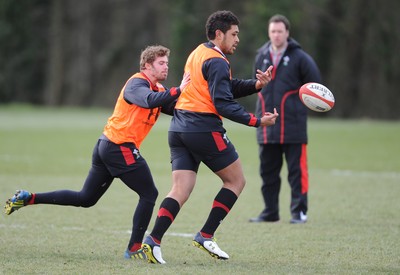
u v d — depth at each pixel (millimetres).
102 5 188250
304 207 34938
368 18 157375
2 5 189750
